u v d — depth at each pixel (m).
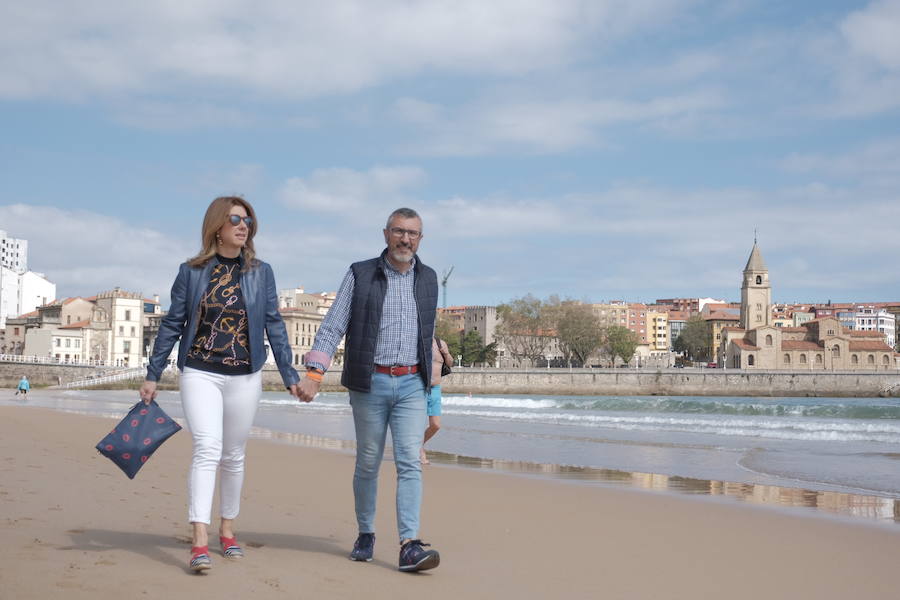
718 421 35.22
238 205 5.91
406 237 6.06
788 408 51.41
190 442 19.11
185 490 9.98
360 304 6.13
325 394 98.00
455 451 20.66
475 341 166.62
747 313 176.00
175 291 5.87
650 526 8.83
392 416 6.19
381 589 5.30
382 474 13.91
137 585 4.92
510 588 5.56
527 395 128.25
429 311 6.26
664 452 20.41
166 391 92.12
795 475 15.42
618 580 5.99
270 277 6.10
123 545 6.19
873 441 24.41
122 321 128.38
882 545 7.87
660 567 6.55
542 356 177.62
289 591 5.05
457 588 5.48
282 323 6.19
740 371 136.00
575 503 10.66
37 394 76.81
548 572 6.17
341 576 5.59
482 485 12.52
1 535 6.27
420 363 6.18
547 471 15.80
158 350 5.88
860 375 135.12
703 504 10.76
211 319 5.83
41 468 11.52
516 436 26.08
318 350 6.07
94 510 7.93
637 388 134.25
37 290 158.62
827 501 11.50
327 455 17.33
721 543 7.84
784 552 7.44
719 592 5.75
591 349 152.25
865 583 6.21
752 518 9.55
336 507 9.41
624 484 13.59
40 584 4.78
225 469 6.01
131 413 5.85
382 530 7.88
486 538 7.71
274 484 11.75
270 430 28.14
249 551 6.30
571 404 61.09
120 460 5.74
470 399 74.38
